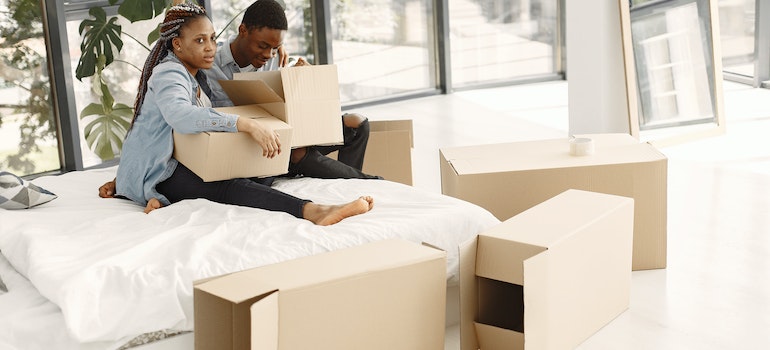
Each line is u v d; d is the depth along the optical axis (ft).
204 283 6.23
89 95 15.99
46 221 8.26
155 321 6.52
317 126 9.49
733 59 21.08
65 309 6.36
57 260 7.12
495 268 7.05
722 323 8.01
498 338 7.00
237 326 6.32
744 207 11.45
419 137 17.29
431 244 7.43
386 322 6.72
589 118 14.51
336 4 19.97
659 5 14.80
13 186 8.63
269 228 7.72
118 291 6.63
